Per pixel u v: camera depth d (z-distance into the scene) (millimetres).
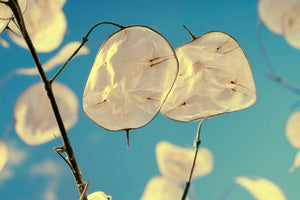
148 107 236
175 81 241
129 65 237
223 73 248
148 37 236
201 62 248
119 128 238
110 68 237
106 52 238
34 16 275
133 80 237
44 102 281
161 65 236
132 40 237
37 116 282
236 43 246
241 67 247
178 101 248
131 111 237
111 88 237
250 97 246
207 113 248
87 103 238
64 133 238
